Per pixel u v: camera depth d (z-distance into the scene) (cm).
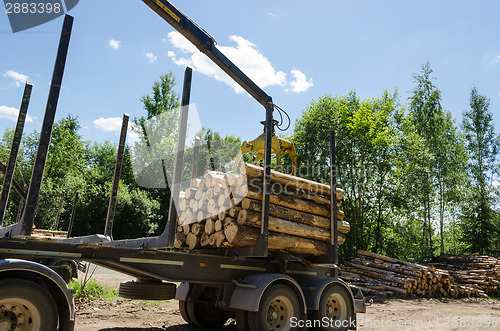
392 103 2881
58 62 379
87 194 1391
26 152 2691
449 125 3209
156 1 714
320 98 2738
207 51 755
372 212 2552
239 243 534
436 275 1478
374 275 1530
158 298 589
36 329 372
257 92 789
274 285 555
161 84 2109
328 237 648
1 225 482
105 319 684
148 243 480
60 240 654
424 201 2692
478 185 3316
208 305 686
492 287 1717
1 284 358
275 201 576
